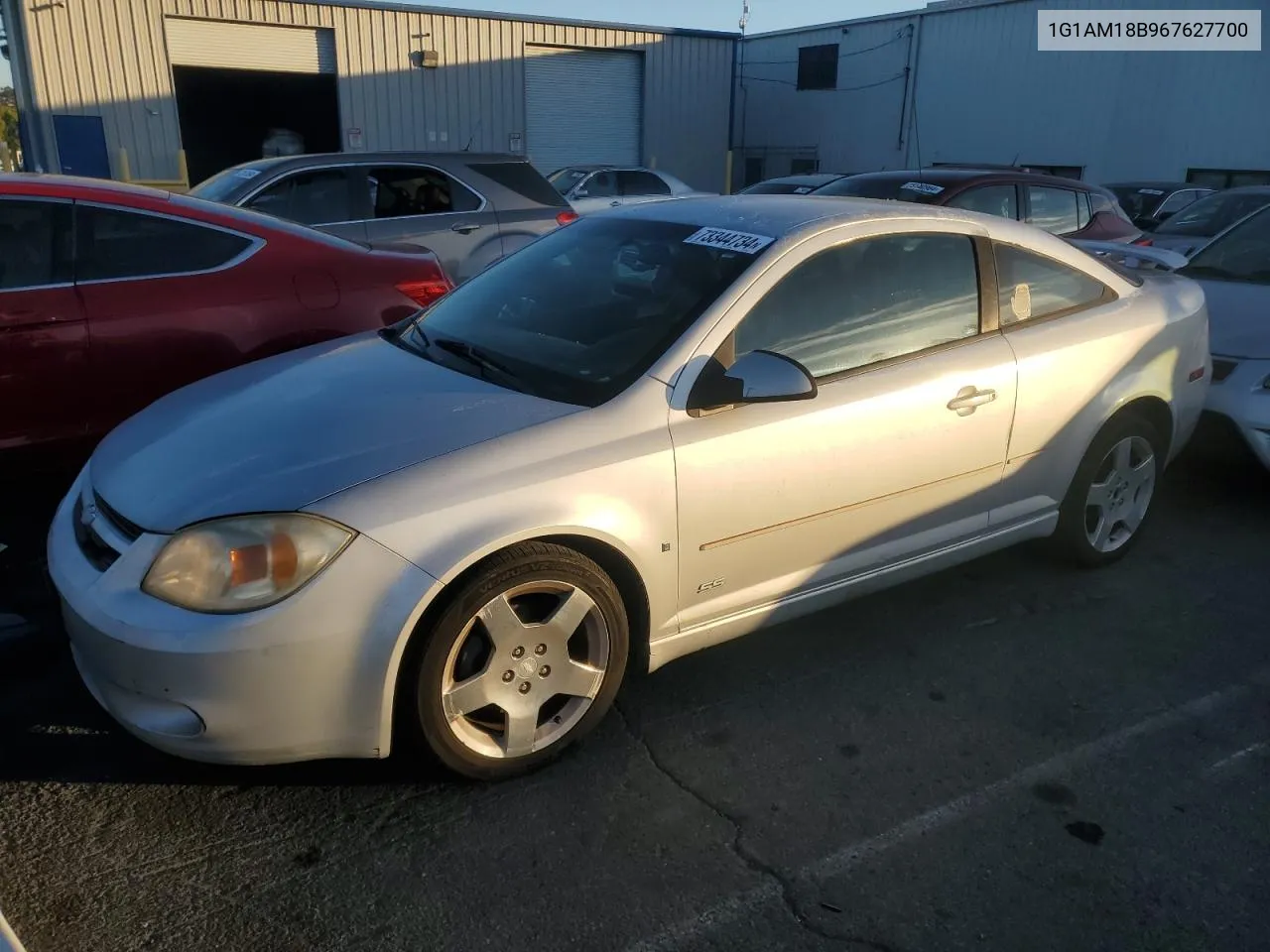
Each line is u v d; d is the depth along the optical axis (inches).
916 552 144.3
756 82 1206.3
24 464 165.2
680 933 93.4
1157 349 166.7
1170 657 146.1
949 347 142.6
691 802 112.0
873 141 1079.6
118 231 171.5
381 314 192.1
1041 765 120.3
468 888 98.3
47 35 751.1
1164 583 170.4
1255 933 95.3
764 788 114.7
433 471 103.8
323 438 109.6
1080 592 166.4
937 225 145.0
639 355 121.0
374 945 91.2
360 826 106.6
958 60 984.9
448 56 905.5
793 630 152.5
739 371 117.1
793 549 129.6
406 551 100.3
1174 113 836.0
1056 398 153.1
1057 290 158.7
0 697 127.8
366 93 879.7
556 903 96.7
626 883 99.6
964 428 141.8
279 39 839.1
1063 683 138.7
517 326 135.6
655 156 1047.0
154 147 806.5
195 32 804.0
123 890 96.8
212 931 92.2
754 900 97.7
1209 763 121.3
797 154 1173.1
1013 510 155.3
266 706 98.3
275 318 181.3
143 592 98.8
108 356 167.0
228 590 96.9
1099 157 893.8
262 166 319.9
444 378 125.1
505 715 111.8
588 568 111.6
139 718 100.3
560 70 971.3
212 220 180.5
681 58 1031.0
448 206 344.2
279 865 100.7
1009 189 341.4
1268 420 191.6
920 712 131.0
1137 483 174.4
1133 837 108.0
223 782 113.1
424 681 104.2
